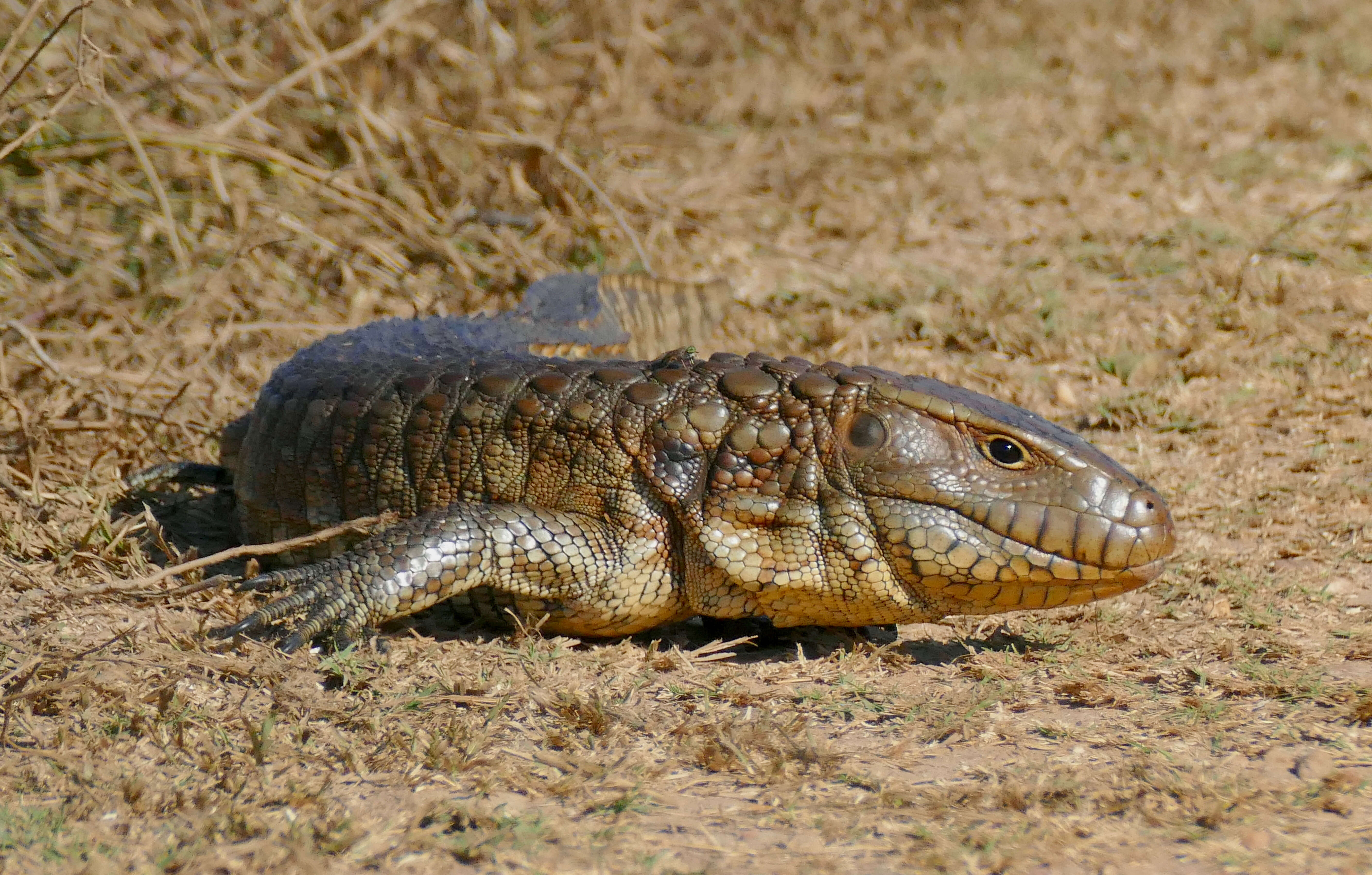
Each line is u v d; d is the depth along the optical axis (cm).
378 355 1439
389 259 2264
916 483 1129
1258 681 1070
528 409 1230
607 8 3198
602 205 2589
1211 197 2670
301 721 992
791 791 891
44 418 1545
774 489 1161
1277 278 2184
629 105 3075
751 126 3178
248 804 862
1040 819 837
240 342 1988
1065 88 3488
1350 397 1852
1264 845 794
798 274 2434
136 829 830
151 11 2336
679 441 1183
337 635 1119
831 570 1152
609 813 858
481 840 811
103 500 1409
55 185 2094
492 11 3022
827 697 1064
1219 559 1396
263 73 2452
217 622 1177
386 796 879
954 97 3419
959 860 781
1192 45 3762
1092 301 2227
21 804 860
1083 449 1133
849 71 3469
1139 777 894
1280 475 1645
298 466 1354
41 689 988
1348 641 1174
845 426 1155
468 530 1170
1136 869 770
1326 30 3856
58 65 2097
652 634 1267
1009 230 2612
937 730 988
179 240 2103
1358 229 2403
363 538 1292
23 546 1320
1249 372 1956
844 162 2995
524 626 1208
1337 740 952
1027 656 1166
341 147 2448
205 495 1630
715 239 2586
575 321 1942
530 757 946
